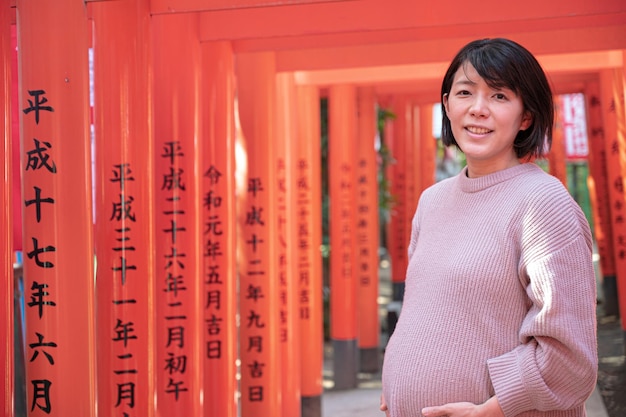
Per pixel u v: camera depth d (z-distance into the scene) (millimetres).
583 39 4824
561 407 1960
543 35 4871
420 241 2264
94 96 3607
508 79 2076
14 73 4980
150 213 3660
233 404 4711
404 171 10875
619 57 6000
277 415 5297
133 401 3568
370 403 7199
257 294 5219
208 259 4645
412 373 2100
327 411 6957
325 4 4172
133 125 3584
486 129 2115
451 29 4770
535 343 1972
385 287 14781
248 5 3529
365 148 8352
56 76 3244
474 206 2137
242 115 5211
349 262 7754
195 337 4207
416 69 6508
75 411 3244
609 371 7395
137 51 3586
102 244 3586
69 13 3254
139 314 3596
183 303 4172
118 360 3562
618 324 9688
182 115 4188
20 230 5117
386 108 10727
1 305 3152
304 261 6938
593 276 2000
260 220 5211
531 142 2145
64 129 3248
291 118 6199
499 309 2031
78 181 3260
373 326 8555
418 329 2119
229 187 4668
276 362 5281
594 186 9867
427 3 4062
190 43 4195
